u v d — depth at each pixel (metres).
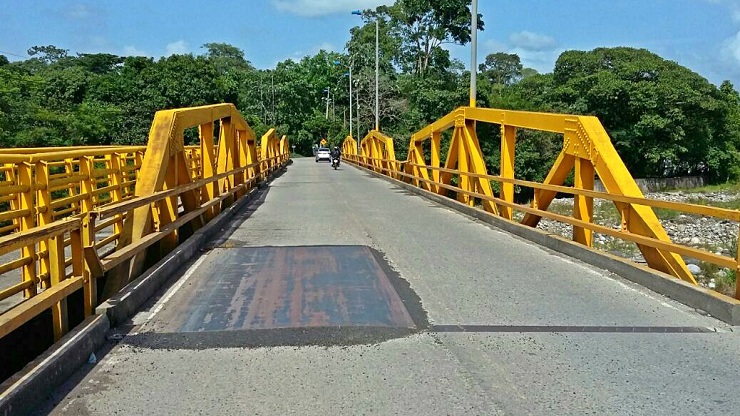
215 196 13.49
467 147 16.38
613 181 8.80
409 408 4.27
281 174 36.41
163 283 7.81
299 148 93.12
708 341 5.73
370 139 38.94
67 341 4.99
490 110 14.16
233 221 14.09
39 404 4.32
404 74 70.00
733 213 6.28
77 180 9.05
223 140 15.84
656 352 5.43
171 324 6.17
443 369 4.99
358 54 84.81
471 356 5.29
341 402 4.37
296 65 97.25
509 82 102.75
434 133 20.20
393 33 68.06
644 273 7.80
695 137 51.03
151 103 44.44
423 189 21.61
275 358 5.25
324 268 8.86
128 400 4.42
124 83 47.09
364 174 36.47
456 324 6.20
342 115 95.31
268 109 92.06
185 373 4.92
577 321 6.32
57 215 9.33
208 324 6.18
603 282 8.05
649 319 6.41
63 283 5.29
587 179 10.02
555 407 4.29
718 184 55.19
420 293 7.44
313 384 4.69
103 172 10.66
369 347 5.51
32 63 82.69
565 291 7.56
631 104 47.56
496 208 14.35
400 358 5.24
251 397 4.46
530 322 6.28
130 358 5.26
